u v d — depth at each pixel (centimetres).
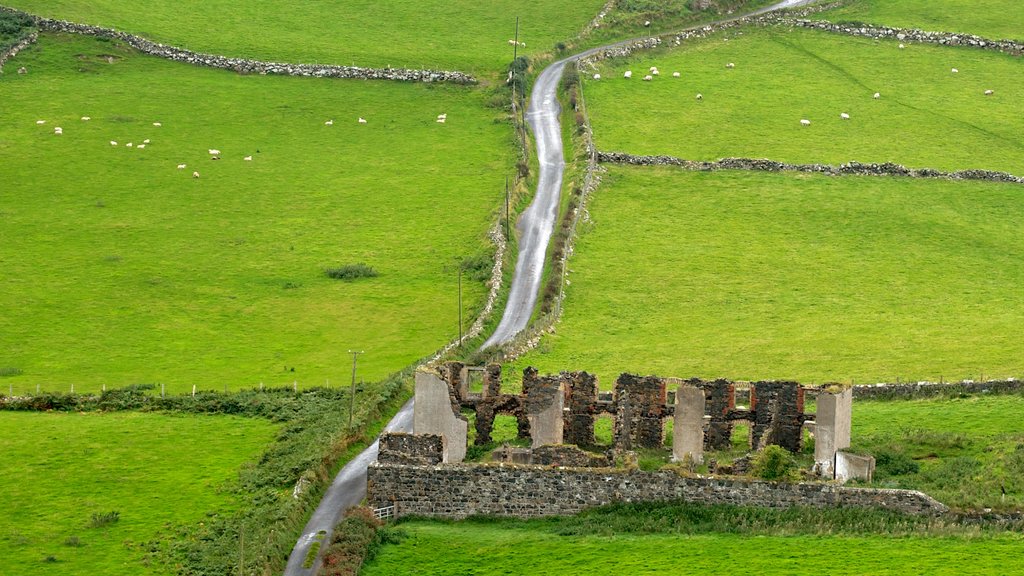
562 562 17475
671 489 18500
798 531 17938
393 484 18888
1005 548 17362
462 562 17675
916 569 16888
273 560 18550
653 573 17075
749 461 19075
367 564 17750
